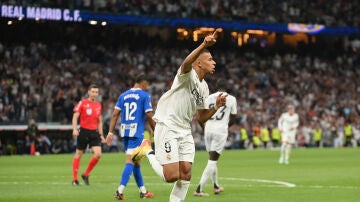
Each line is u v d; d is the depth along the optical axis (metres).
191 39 58.62
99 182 20.64
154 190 17.88
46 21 52.78
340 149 47.66
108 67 53.00
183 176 11.27
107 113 46.66
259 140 50.47
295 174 24.33
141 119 15.74
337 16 63.34
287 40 65.25
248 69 59.88
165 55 57.12
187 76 10.83
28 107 44.31
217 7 57.59
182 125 11.25
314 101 58.19
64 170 26.38
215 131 16.84
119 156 37.91
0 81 45.72
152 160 11.39
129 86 52.16
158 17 53.50
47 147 42.22
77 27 54.38
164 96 11.29
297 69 62.50
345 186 19.19
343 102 59.66
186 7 55.59
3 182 20.56
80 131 19.53
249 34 62.69
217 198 15.84
